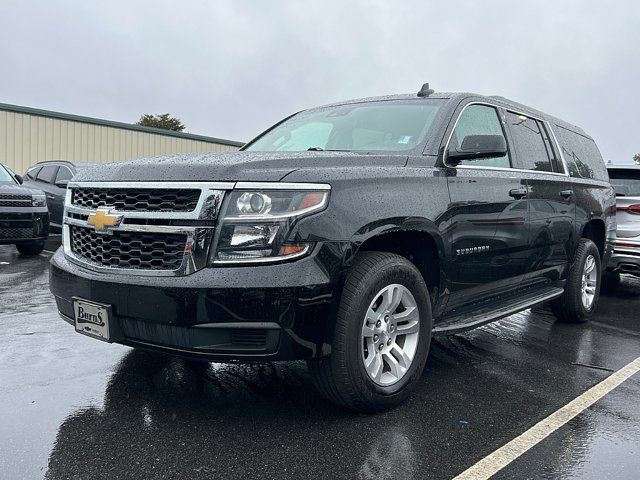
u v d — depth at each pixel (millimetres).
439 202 3289
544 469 2473
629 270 6895
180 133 25953
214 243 2598
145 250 2760
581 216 5086
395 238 3240
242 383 3408
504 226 3885
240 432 2764
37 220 8664
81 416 2906
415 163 3346
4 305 5383
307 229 2623
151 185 2775
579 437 2805
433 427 2883
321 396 3217
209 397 3182
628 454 2635
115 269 2811
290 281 2553
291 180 2678
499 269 3914
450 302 3566
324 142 4000
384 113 3994
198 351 2592
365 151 3551
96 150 22703
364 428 2846
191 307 2543
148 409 3004
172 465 2434
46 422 2828
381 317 2980
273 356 2604
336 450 2604
